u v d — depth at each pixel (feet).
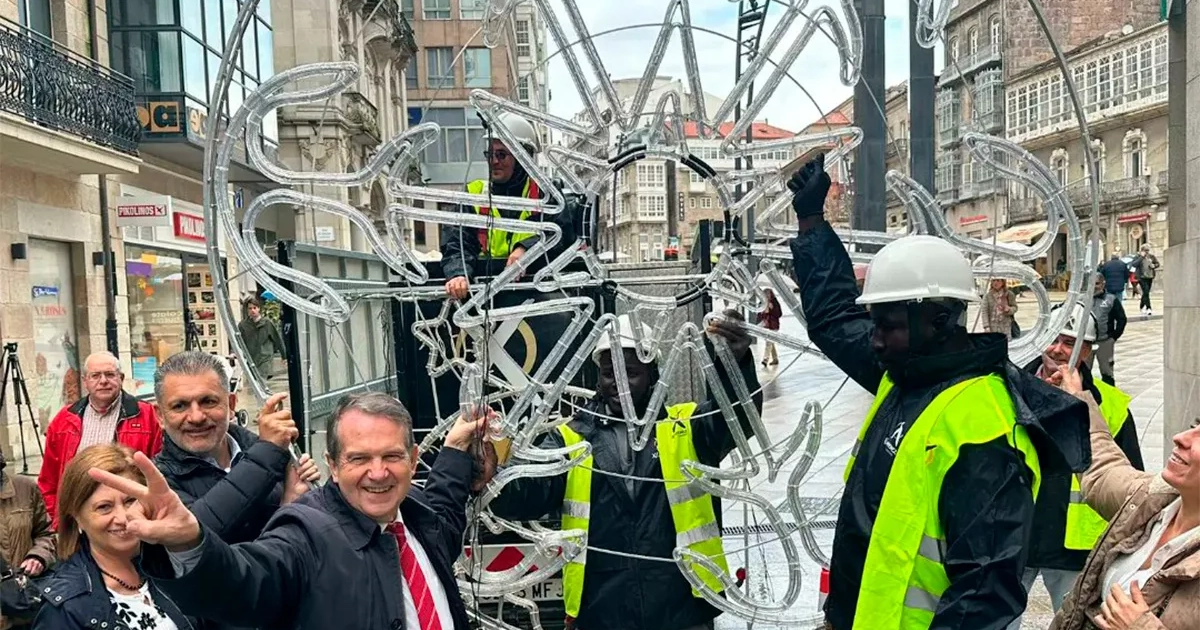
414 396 13.01
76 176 35.91
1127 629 5.88
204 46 42.32
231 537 7.39
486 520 9.26
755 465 8.97
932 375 6.74
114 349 37.76
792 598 9.20
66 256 35.94
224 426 8.75
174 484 8.39
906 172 9.61
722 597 9.14
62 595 7.27
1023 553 5.97
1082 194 29.76
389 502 6.19
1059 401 6.59
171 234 42.09
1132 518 6.84
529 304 8.99
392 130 18.53
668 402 13.00
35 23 34.32
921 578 6.31
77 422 13.51
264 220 23.70
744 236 10.44
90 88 33.91
